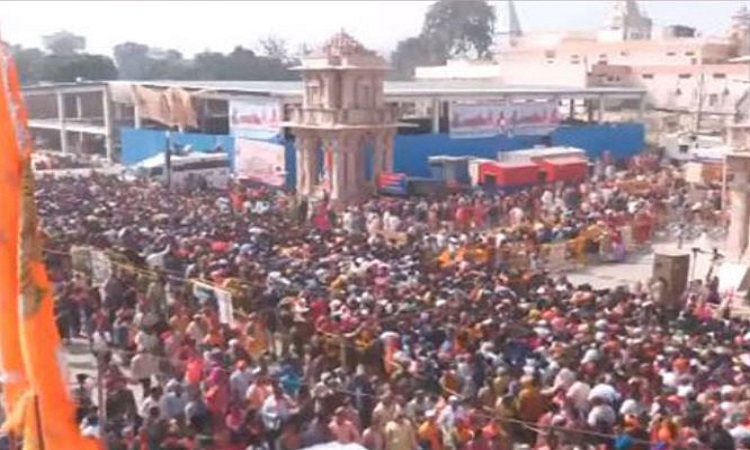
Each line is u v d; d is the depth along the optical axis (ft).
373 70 177.17
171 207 136.46
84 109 281.54
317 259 96.37
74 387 54.19
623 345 68.33
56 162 221.05
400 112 211.20
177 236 104.73
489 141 216.13
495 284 90.12
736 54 329.11
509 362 65.05
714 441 51.75
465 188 188.24
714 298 108.68
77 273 87.61
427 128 216.95
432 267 99.09
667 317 88.12
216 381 57.67
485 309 77.15
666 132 278.67
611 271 137.28
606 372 61.11
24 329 20.38
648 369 62.34
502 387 59.16
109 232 107.04
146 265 89.56
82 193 149.28
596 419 54.65
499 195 173.27
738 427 52.95
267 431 53.67
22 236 20.31
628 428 53.47
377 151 179.52
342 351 65.00
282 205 153.79
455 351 65.36
